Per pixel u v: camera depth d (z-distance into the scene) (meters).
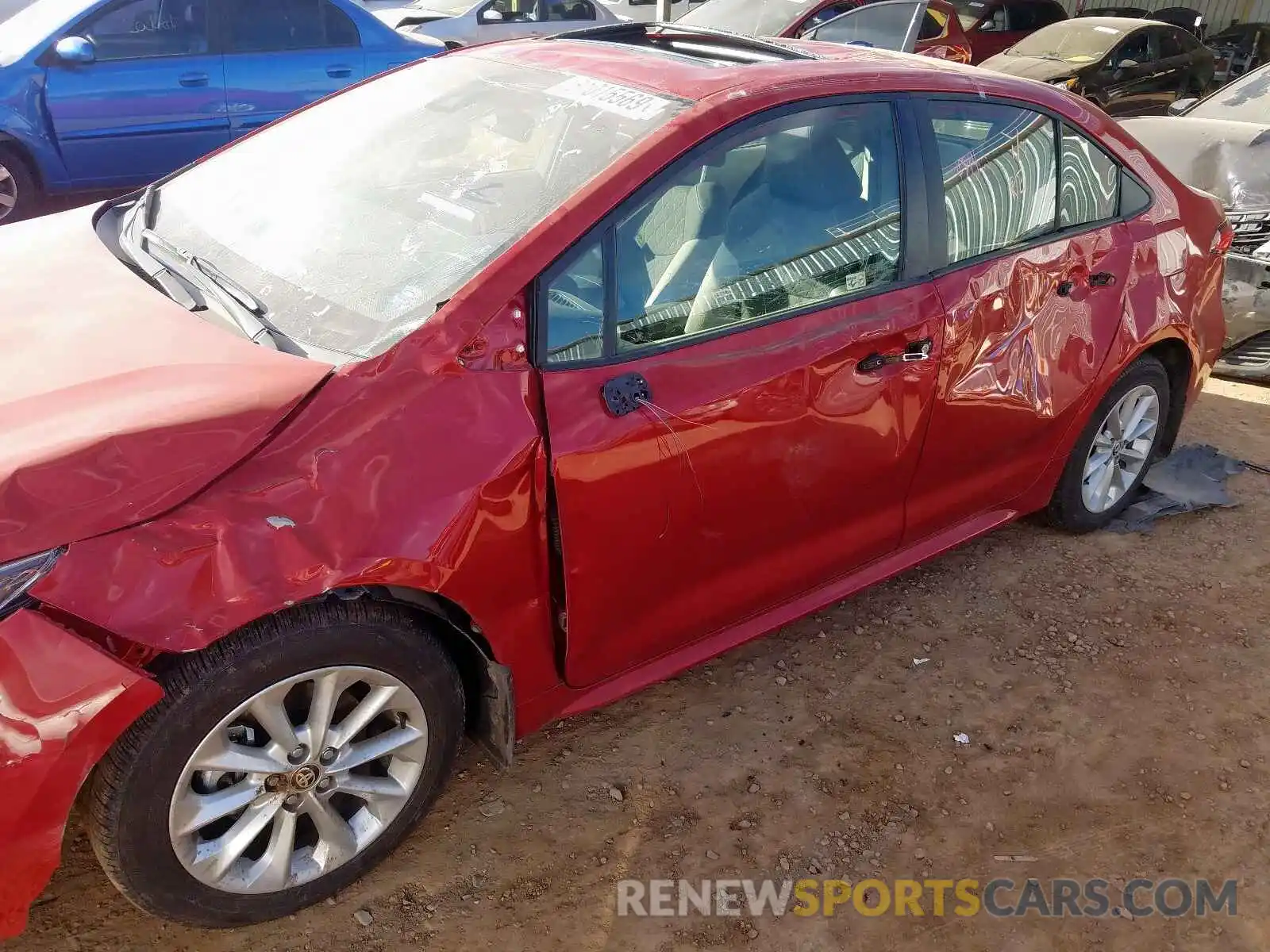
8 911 1.79
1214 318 3.96
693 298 2.43
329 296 2.34
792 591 2.91
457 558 2.07
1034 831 2.66
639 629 2.54
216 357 2.12
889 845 2.59
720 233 2.49
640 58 2.82
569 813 2.59
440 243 2.37
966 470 3.25
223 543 1.84
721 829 2.59
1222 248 3.95
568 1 10.81
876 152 2.79
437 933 2.25
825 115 2.69
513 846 2.48
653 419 2.31
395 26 9.91
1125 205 3.56
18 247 2.73
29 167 5.93
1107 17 11.74
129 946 2.15
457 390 2.10
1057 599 3.61
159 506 1.82
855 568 3.09
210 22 6.33
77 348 2.16
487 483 2.10
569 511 2.23
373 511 1.98
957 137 2.99
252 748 2.03
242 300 2.34
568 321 2.24
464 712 2.36
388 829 2.31
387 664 2.12
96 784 1.86
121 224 2.95
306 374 2.06
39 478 1.79
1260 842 2.68
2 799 1.70
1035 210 3.22
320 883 2.24
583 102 2.63
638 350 2.34
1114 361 3.52
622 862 2.47
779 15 8.39
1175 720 3.08
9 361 2.13
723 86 2.57
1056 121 3.30
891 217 2.80
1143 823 2.71
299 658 1.98
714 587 2.68
